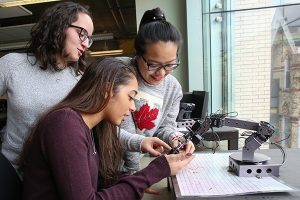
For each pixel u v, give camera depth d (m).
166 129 1.22
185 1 3.50
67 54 1.20
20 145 1.16
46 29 1.16
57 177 0.68
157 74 1.03
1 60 1.18
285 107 3.08
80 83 0.80
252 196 0.75
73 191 0.67
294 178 0.88
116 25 7.72
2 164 0.82
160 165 0.84
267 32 3.22
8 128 1.21
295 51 3.01
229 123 0.95
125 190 0.76
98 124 0.95
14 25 5.86
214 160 1.07
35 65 1.19
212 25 3.42
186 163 0.92
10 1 3.87
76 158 0.68
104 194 0.73
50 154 0.68
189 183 0.84
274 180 0.85
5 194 0.80
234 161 0.93
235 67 3.42
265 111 3.26
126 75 0.79
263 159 0.91
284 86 3.11
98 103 0.77
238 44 3.38
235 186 0.80
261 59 3.28
